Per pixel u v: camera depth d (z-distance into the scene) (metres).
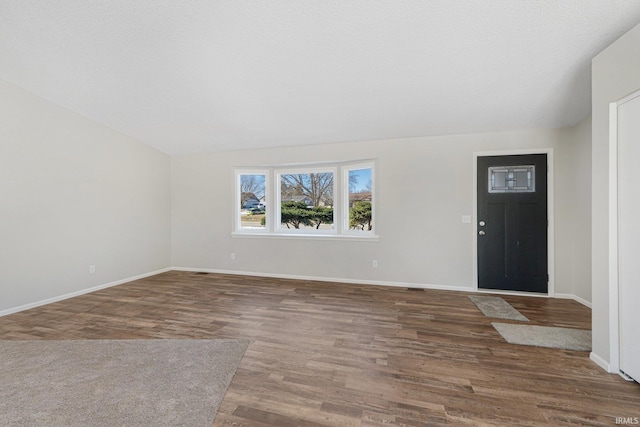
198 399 1.72
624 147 1.93
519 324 2.85
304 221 5.09
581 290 3.50
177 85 3.11
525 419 1.56
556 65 2.49
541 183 3.76
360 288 4.19
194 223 5.34
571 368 2.05
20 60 2.75
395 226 4.30
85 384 1.86
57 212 3.62
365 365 2.10
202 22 2.21
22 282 3.28
